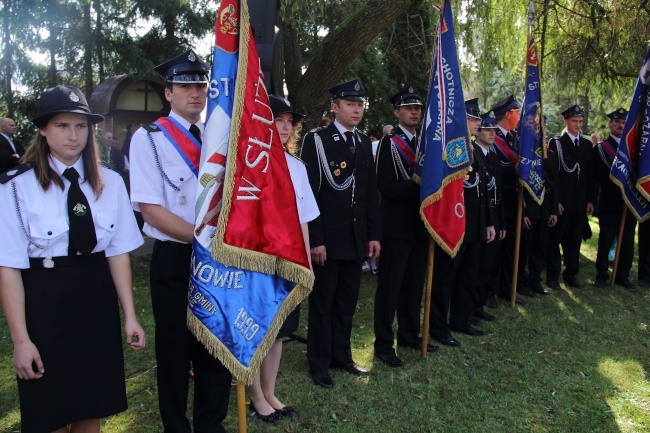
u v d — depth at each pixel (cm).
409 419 319
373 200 374
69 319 208
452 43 386
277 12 491
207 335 225
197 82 252
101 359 215
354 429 306
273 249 230
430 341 438
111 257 228
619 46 952
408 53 1126
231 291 228
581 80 1091
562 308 540
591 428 318
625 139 580
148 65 1218
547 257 618
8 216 198
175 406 262
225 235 218
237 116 222
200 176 226
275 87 457
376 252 372
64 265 209
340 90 360
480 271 496
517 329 478
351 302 374
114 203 224
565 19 988
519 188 529
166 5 1327
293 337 419
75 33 1261
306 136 367
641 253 645
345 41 619
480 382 371
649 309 543
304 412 321
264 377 313
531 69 531
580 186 604
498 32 971
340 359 378
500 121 571
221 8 230
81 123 210
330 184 355
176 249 253
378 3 610
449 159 381
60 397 206
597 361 412
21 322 199
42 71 1337
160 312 255
